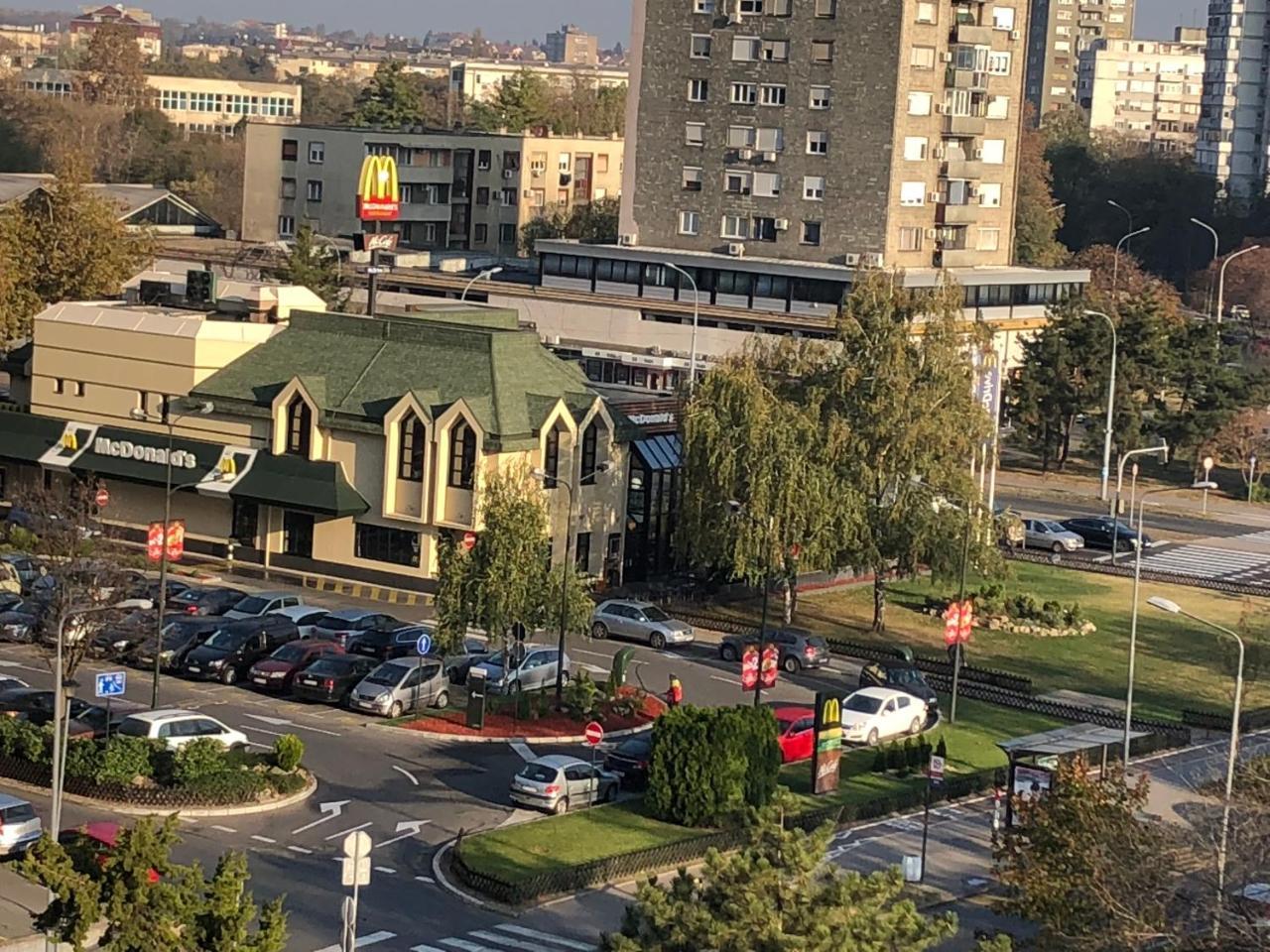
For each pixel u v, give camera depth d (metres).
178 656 78.38
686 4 152.62
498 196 197.25
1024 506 129.50
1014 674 88.88
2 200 153.75
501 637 77.44
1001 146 157.75
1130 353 139.50
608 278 152.62
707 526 91.62
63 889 40.84
